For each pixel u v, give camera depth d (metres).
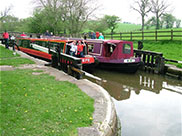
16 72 9.26
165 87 10.74
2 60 12.36
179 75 12.00
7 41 18.05
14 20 50.75
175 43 18.98
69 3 31.77
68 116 5.03
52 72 9.91
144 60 14.90
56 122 4.71
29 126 4.44
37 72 9.67
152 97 9.06
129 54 13.48
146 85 11.00
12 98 5.85
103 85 10.61
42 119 4.78
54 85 7.50
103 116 5.22
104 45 13.62
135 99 8.71
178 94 9.59
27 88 6.85
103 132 4.51
